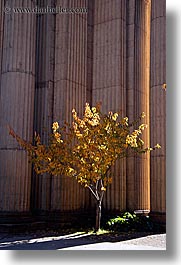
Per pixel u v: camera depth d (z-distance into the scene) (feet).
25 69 48.19
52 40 54.49
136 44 60.54
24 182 46.44
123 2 57.98
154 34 54.85
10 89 47.16
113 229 48.42
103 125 43.86
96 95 57.21
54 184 50.78
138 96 58.95
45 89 53.88
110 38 57.11
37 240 39.01
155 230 48.75
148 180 59.57
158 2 54.80
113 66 56.13
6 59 48.08
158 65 53.62
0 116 47.85
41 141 53.06
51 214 49.83
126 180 55.67
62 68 52.75
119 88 55.36
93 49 58.65
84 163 43.47
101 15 58.59
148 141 59.98
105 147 42.93
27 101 47.93
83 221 51.24
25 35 48.73
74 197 51.37
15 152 46.21
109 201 53.88
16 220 45.09
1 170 46.44
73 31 54.29
